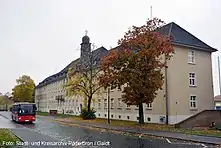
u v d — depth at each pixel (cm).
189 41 3722
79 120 4103
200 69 3753
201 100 3684
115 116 4494
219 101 6369
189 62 3650
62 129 2706
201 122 2809
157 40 2805
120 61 2841
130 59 2808
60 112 8044
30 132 2253
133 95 2816
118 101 4428
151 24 2909
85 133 2291
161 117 3394
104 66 2934
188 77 3609
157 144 1627
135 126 2864
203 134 2105
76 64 4406
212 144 1650
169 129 2545
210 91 3803
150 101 2858
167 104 3341
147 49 2773
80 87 4353
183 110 3478
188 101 3550
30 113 3759
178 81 3497
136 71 2795
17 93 9731
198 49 3766
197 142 1739
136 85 2753
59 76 8400
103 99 5016
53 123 3672
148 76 2795
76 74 4319
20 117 3700
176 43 3484
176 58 3522
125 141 1755
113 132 2403
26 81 9819
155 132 2277
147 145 1577
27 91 9756
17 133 2145
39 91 11175
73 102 6944
